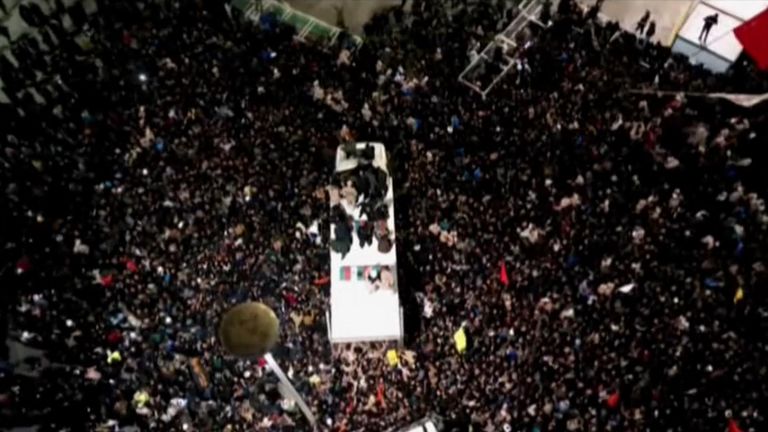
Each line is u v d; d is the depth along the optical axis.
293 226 31.19
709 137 32.25
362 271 29.27
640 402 27.23
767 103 33.06
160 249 30.98
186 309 29.89
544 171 31.67
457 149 32.41
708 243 29.95
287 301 30.06
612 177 31.44
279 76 34.47
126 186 32.31
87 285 29.94
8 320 28.92
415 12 36.31
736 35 33.59
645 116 32.91
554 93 33.78
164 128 33.47
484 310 29.33
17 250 30.08
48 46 34.00
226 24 35.62
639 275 29.50
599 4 35.56
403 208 31.45
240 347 22.77
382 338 28.81
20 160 31.66
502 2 36.22
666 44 36.38
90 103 33.66
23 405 27.64
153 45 35.12
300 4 38.34
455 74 34.47
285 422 27.92
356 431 27.69
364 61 34.72
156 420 27.92
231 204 31.58
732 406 27.14
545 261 30.05
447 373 28.41
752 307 28.67
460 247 30.50
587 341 28.36
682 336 28.27
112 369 28.66
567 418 27.08
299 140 32.97
